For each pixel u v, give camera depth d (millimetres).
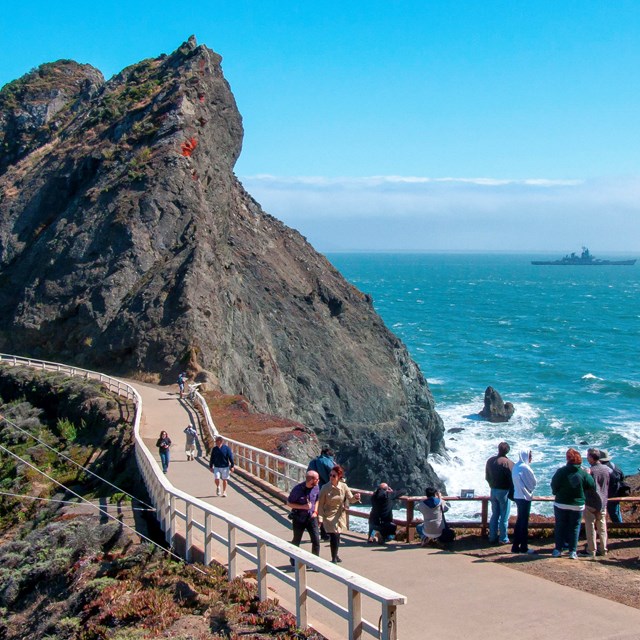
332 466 14859
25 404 42844
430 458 61562
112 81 86875
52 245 60438
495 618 10359
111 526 17406
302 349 61094
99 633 11727
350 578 9086
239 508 18797
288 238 75312
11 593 16203
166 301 52875
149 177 61312
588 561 13281
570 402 80625
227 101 73625
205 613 11125
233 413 37562
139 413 33062
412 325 159125
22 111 88875
